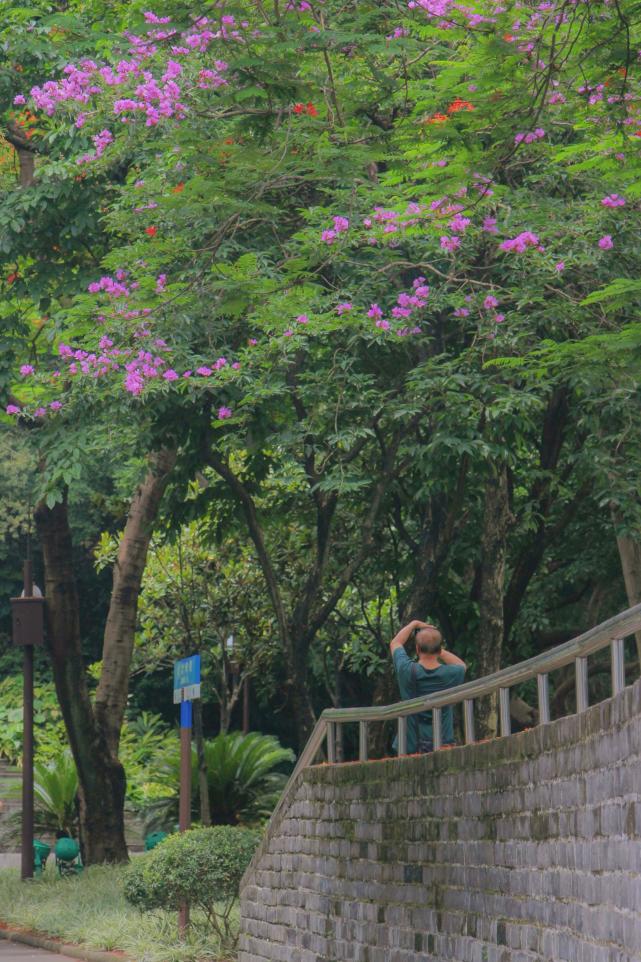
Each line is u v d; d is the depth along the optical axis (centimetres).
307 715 1684
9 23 1838
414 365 1695
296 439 1584
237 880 1443
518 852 756
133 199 1486
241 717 4275
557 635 2359
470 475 1861
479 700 1736
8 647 4500
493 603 1711
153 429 1664
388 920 996
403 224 1359
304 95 1041
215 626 2700
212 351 1539
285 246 1445
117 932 1576
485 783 821
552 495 2002
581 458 1623
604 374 1377
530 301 1479
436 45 1226
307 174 1242
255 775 2686
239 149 1134
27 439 1877
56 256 1884
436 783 913
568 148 1164
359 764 1084
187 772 1524
